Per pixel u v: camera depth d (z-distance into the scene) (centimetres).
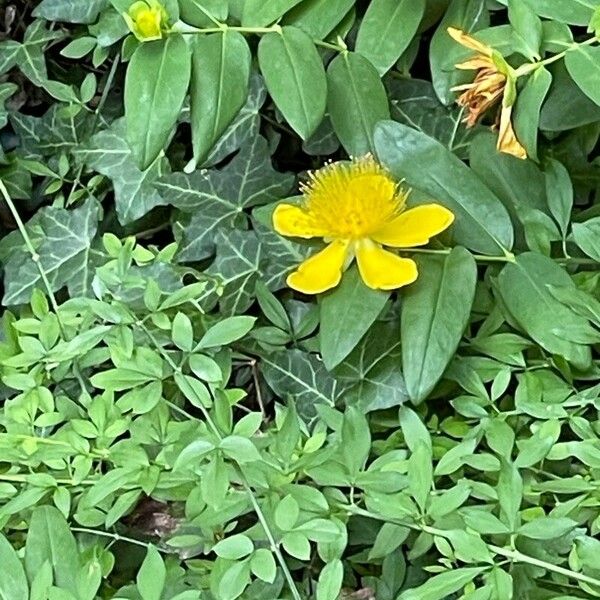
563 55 53
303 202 57
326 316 54
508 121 54
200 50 55
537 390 54
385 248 56
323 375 59
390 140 57
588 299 53
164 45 54
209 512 49
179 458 48
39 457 52
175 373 52
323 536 47
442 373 53
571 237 57
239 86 56
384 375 58
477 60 54
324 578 46
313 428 58
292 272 60
